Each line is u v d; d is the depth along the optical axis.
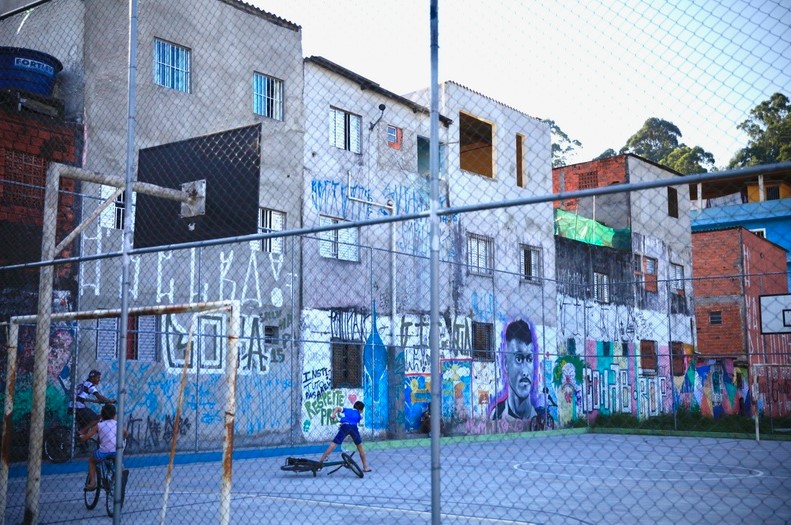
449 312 24.55
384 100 23.50
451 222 24.94
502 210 27.25
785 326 27.30
